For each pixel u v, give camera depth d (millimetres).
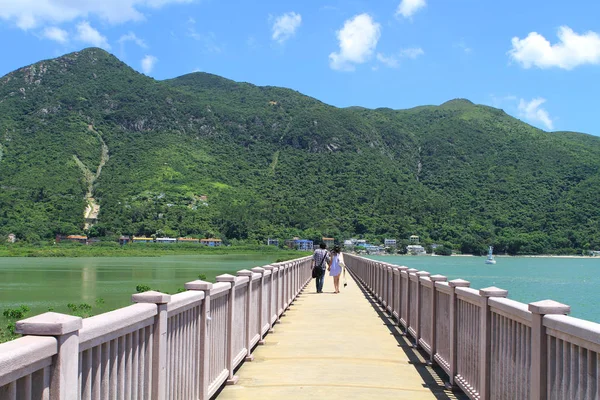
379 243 138250
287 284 16969
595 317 35000
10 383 2715
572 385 3834
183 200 144125
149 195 144125
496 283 62781
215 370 7000
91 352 3551
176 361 5324
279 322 14016
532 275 77625
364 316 15305
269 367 8852
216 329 7047
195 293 5863
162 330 4758
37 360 2848
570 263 122688
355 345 10797
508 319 5301
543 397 4289
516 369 5004
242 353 8836
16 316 24859
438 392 7395
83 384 3469
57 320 3061
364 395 7230
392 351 10203
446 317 8133
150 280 51031
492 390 5789
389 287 15578
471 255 140500
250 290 9492
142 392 4441
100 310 30391
